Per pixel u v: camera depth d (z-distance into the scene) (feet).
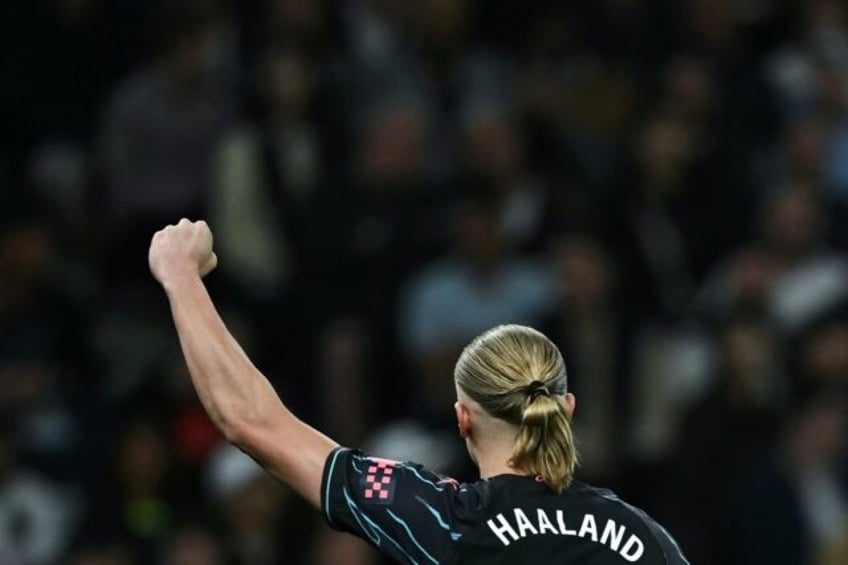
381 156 143.33
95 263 149.89
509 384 62.85
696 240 146.82
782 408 133.28
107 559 125.70
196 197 143.84
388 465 63.10
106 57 162.09
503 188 144.05
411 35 157.69
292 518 125.39
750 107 157.99
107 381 140.56
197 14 147.43
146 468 129.08
